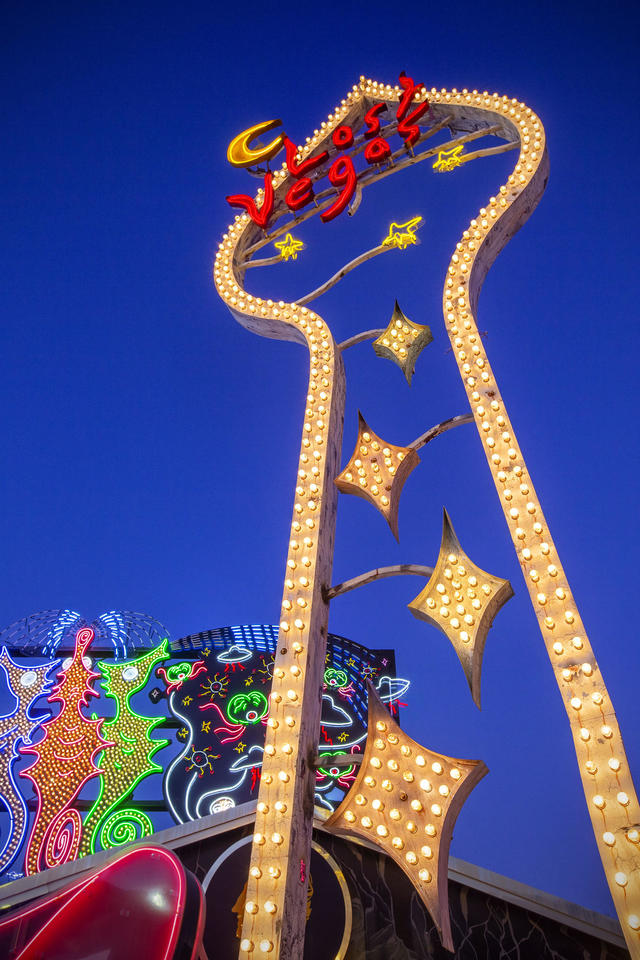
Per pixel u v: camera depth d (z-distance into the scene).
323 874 8.65
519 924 8.28
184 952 4.09
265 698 14.12
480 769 4.90
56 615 15.52
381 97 9.62
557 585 5.26
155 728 13.81
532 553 5.47
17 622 15.37
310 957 8.02
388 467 6.75
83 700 14.06
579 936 8.16
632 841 4.14
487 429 6.32
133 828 12.17
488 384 6.66
